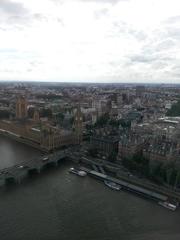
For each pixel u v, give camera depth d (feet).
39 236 510.99
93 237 514.68
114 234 524.93
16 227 536.83
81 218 575.38
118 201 650.84
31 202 637.30
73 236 514.68
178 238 514.27
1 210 597.93
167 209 618.44
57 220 564.71
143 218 581.12
